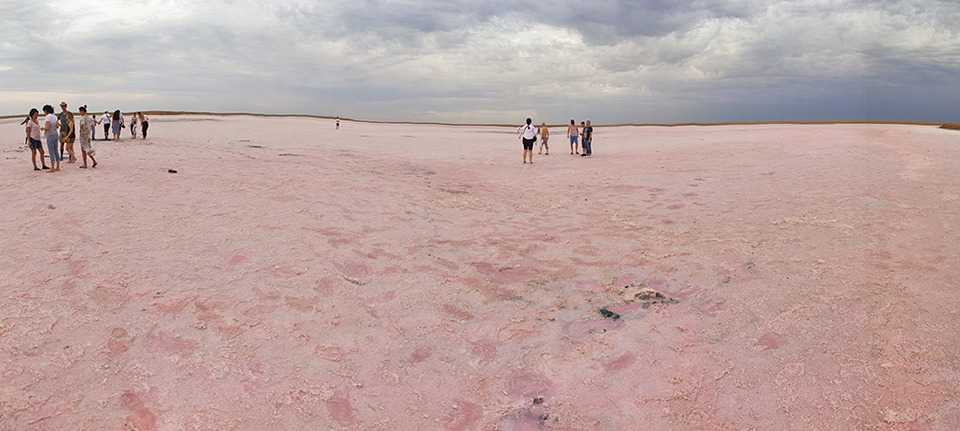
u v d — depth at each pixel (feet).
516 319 15.76
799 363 12.15
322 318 15.52
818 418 10.22
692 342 13.66
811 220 25.39
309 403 11.44
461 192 39.19
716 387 11.53
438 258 21.52
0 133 91.15
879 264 18.17
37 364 12.35
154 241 21.65
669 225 26.45
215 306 15.88
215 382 12.05
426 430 10.70
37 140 37.52
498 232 26.11
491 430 10.69
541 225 27.71
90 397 11.29
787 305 15.28
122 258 19.47
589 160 64.90
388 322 15.48
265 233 23.48
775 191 34.04
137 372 12.30
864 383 11.16
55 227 23.04
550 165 60.49
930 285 15.88
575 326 15.21
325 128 173.06
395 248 22.54
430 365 13.16
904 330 13.12
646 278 18.92
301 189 34.50
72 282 16.99
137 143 70.38
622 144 97.40
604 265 20.58
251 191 32.60
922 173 38.70
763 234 23.39
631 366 12.71
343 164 56.44
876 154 52.47
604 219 28.73
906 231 22.35
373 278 18.89
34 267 18.19
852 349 12.52
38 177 34.99
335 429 10.65
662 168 50.37
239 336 14.17
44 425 10.33
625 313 15.90
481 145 98.48
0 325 13.91
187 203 28.40
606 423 10.62
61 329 13.99
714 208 29.91
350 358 13.37
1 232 22.15
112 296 16.15
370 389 12.08
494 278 19.33
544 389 12.04
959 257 18.47
